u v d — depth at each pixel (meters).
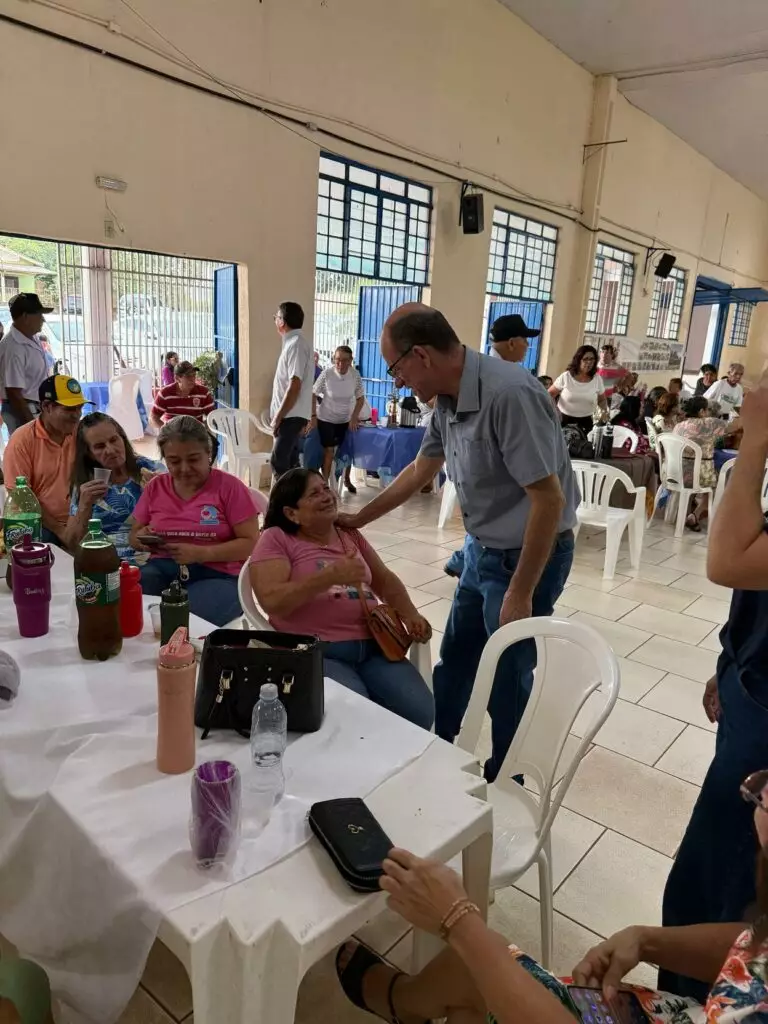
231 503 2.33
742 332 16.05
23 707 1.26
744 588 1.00
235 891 0.89
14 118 3.83
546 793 1.48
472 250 7.33
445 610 3.55
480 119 6.95
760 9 6.42
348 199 6.07
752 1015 0.76
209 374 6.26
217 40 4.67
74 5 3.94
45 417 2.55
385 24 5.75
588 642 1.48
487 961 0.84
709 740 2.51
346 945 1.36
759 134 10.04
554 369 9.27
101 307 8.35
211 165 4.84
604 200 9.00
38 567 1.50
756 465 0.98
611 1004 0.98
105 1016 0.94
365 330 7.76
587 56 7.83
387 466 5.42
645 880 1.83
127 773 1.10
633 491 4.33
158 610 1.60
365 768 1.16
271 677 1.21
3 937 1.25
